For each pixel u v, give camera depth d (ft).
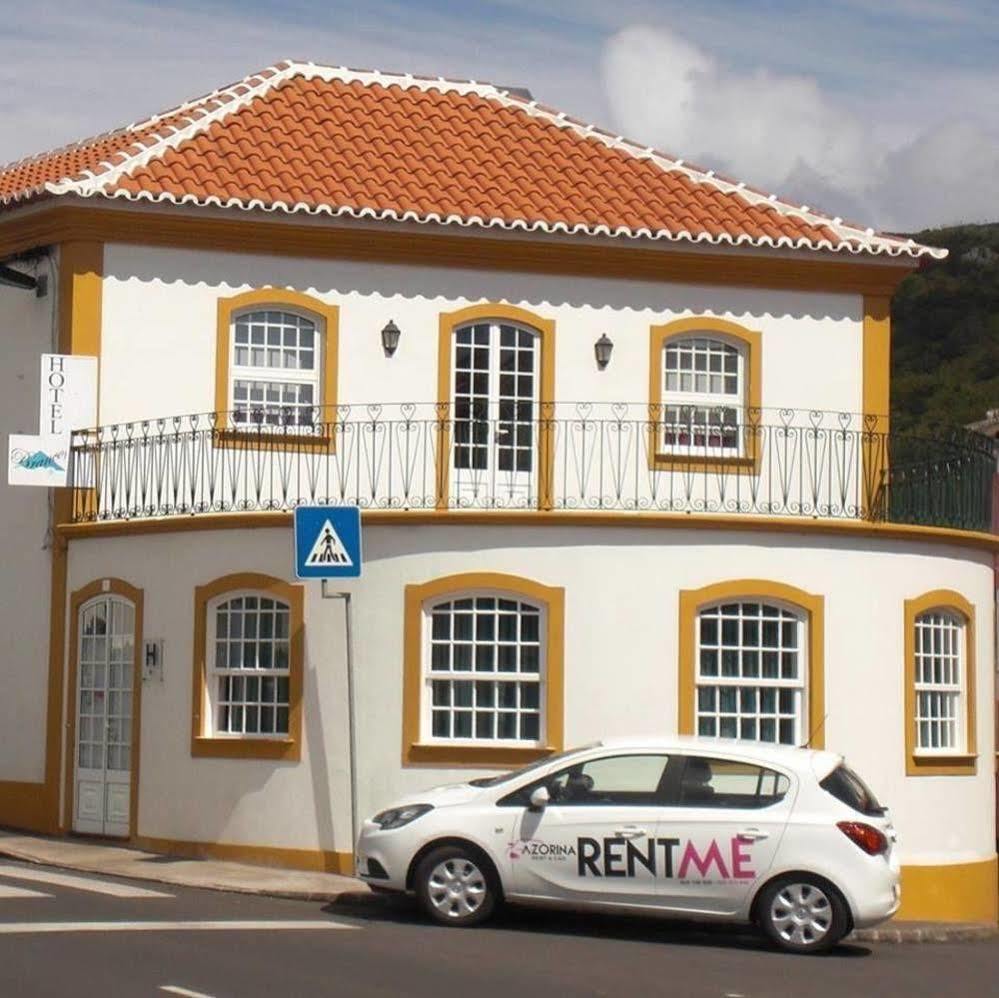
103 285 70.18
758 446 74.79
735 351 76.28
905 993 42.47
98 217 69.77
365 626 60.75
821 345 76.59
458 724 60.64
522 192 76.28
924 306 213.87
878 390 76.84
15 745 70.85
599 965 43.83
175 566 63.82
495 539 60.64
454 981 39.75
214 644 62.80
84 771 67.31
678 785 49.19
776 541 62.13
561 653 60.39
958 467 68.44
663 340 75.10
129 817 64.90
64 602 68.39
